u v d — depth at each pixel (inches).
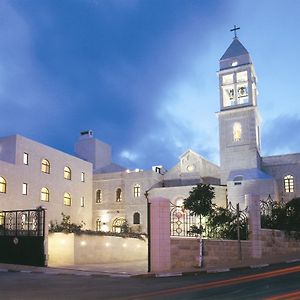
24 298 433.7
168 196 1929.1
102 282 584.4
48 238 981.8
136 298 426.9
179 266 755.4
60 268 832.9
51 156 1876.2
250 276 619.8
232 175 1894.7
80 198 2058.3
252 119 1977.1
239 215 914.7
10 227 1090.1
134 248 1222.9
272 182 1765.5
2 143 1697.8
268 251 936.9
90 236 1074.1
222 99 2052.2
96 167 2351.1
